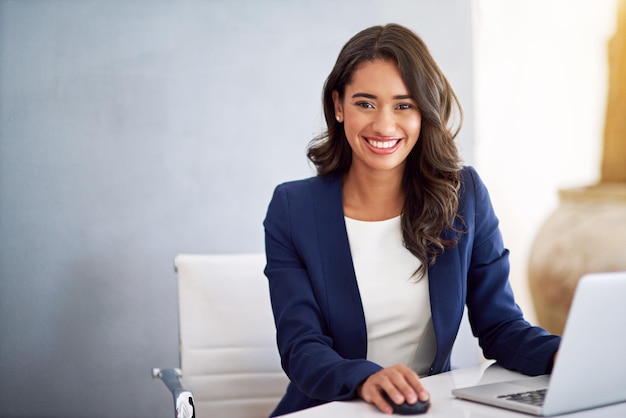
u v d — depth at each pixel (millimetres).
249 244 3053
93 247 2955
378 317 1875
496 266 1915
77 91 2930
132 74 2959
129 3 2949
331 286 1821
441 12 3209
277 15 3047
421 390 1330
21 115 2900
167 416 3010
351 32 3113
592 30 3121
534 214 3367
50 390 2943
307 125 3084
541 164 3340
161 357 3004
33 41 2902
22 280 2916
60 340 2943
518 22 3285
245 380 2270
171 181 2994
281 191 1961
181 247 3008
